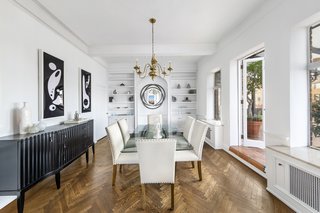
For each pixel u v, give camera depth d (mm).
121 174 3264
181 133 3822
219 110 5621
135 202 2365
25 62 2746
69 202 2375
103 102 6555
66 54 3971
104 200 2418
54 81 3396
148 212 2146
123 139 3543
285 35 2572
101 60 6148
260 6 3061
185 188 2707
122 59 6398
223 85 4691
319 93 2398
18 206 2082
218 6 3057
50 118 3281
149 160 2211
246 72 4262
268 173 2598
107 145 5398
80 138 3561
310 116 2512
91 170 3479
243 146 4328
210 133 5223
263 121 4066
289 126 2520
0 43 2314
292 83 2498
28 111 2562
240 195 2498
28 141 2211
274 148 2475
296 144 2514
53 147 2666
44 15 3107
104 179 3070
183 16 3395
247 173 3238
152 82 7293
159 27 3873
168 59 6539
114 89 7285
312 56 2469
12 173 2068
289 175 2219
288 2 2506
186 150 3045
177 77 7344
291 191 2189
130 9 3121
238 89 4336
